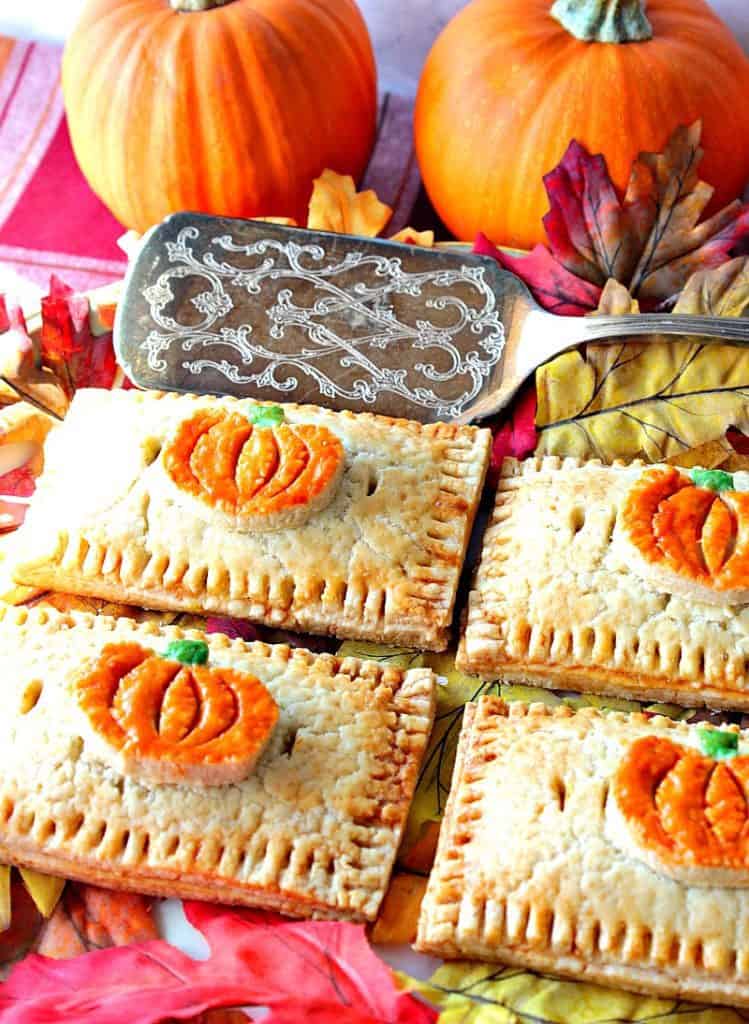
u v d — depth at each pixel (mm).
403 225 823
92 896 601
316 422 675
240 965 582
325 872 589
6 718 610
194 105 747
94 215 818
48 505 663
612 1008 577
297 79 755
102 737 591
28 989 580
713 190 717
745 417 688
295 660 633
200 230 734
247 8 759
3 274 774
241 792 597
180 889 596
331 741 610
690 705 637
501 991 580
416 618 640
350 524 651
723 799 580
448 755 627
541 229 758
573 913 576
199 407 680
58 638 632
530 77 739
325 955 581
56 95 858
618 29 739
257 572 645
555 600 637
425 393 693
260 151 757
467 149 753
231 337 706
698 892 577
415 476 664
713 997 574
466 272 721
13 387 709
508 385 694
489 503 685
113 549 650
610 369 695
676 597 633
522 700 640
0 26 893
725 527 635
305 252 729
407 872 603
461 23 767
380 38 875
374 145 851
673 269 723
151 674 604
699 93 738
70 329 717
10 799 597
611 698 641
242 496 643
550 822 589
